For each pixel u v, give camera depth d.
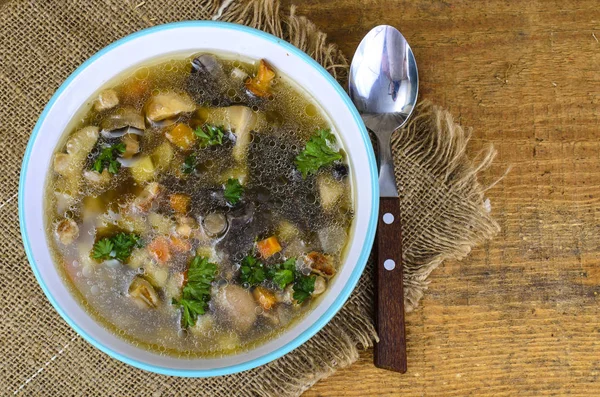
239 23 0.51
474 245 0.52
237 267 0.47
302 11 0.52
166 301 0.47
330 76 0.47
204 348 0.47
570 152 0.52
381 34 0.51
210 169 0.47
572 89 0.52
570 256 0.52
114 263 0.47
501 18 0.52
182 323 0.46
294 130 0.48
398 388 0.51
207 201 0.47
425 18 0.52
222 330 0.47
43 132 0.46
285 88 0.48
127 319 0.47
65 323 0.50
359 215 0.47
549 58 0.52
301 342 0.45
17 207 0.50
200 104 0.48
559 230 0.52
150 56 0.47
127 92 0.48
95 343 0.45
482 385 0.51
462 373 0.51
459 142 0.51
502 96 0.52
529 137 0.52
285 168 0.48
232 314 0.46
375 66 0.51
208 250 0.47
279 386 0.50
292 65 0.47
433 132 0.51
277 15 0.50
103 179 0.47
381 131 0.51
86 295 0.47
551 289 0.52
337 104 0.47
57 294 0.46
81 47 0.51
